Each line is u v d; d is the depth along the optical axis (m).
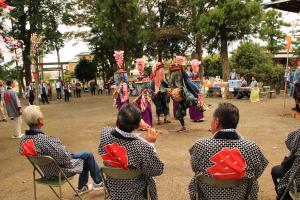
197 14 27.09
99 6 27.38
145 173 3.26
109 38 27.91
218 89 21.81
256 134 9.01
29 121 4.14
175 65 9.25
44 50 31.92
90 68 39.88
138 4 28.44
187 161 6.73
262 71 26.20
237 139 2.97
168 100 11.20
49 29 31.48
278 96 20.61
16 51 8.89
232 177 2.92
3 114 14.59
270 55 29.14
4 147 9.07
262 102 17.19
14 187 5.80
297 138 3.55
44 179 4.33
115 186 3.35
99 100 24.61
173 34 30.72
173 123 11.19
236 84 20.16
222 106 3.06
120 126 3.28
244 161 2.92
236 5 23.75
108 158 3.27
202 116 11.40
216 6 25.05
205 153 2.98
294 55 23.45
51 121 13.91
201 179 3.05
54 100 27.48
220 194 3.04
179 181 5.62
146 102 10.09
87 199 5.00
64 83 27.75
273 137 8.56
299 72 12.17
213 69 35.84
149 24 31.25
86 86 41.12
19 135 10.38
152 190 3.36
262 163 3.06
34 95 22.62
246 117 12.09
